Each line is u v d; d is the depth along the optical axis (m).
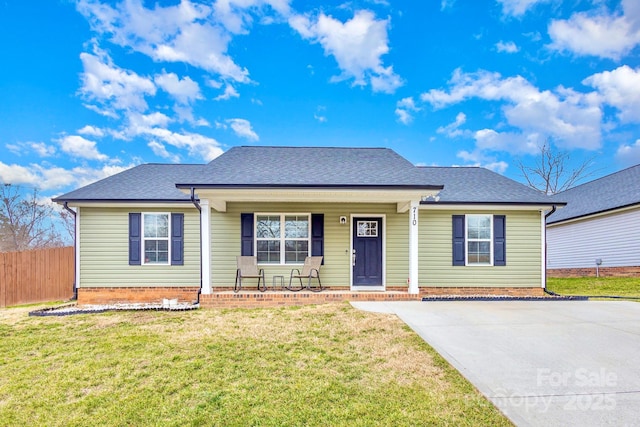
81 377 4.08
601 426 2.89
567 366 4.11
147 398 3.55
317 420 3.10
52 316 7.32
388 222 9.84
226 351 4.86
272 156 10.35
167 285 9.55
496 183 11.03
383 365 4.27
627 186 14.50
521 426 2.91
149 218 9.65
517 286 9.90
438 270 9.85
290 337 5.46
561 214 16.19
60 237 24.06
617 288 10.98
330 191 7.95
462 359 4.35
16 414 3.31
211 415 3.21
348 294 8.23
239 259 9.26
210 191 8.02
